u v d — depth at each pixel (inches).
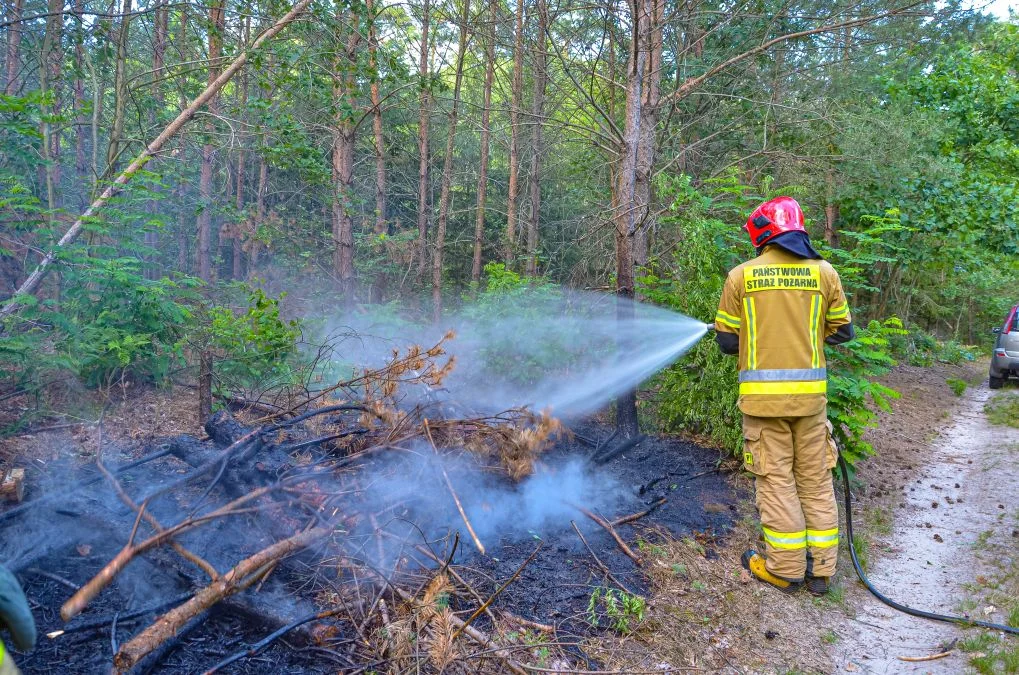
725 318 154.7
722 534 170.1
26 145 261.4
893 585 160.2
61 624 105.0
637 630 124.9
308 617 109.0
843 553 175.2
